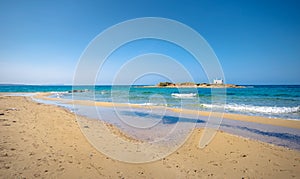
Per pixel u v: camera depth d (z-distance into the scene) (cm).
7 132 620
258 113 1363
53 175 353
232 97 2566
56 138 604
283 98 2367
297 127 932
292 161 486
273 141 709
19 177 334
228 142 632
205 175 404
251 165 460
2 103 1608
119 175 384
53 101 2234
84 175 367
